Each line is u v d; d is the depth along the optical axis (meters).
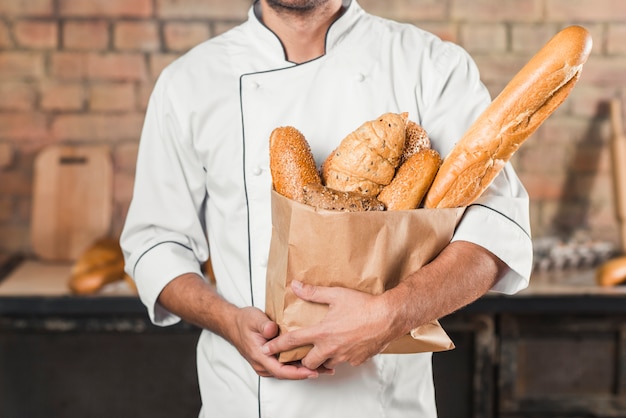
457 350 2.33
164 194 1.31
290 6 1.17
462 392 2.34
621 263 2.42
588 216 2.95
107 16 2.83
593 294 2.29
